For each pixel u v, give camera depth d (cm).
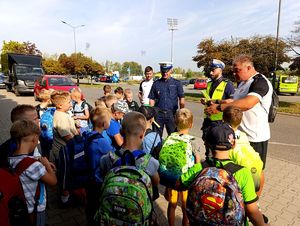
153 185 254
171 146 315
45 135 475
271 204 445
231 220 192
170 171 309
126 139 255
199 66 2491
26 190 234
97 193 261
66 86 1809
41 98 553
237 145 278
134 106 684
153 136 364
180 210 418
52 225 379
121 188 215
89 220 294
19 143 244
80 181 346
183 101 616
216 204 192
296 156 711
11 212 219
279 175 570
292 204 446
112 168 235
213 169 206
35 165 238
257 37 2223
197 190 201
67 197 423
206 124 446
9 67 2547
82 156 348
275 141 876
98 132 335
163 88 598
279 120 1320
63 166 347
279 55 2058
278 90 3011
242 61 337
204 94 468
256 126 339
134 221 214
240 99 322
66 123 406
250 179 210
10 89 2698
